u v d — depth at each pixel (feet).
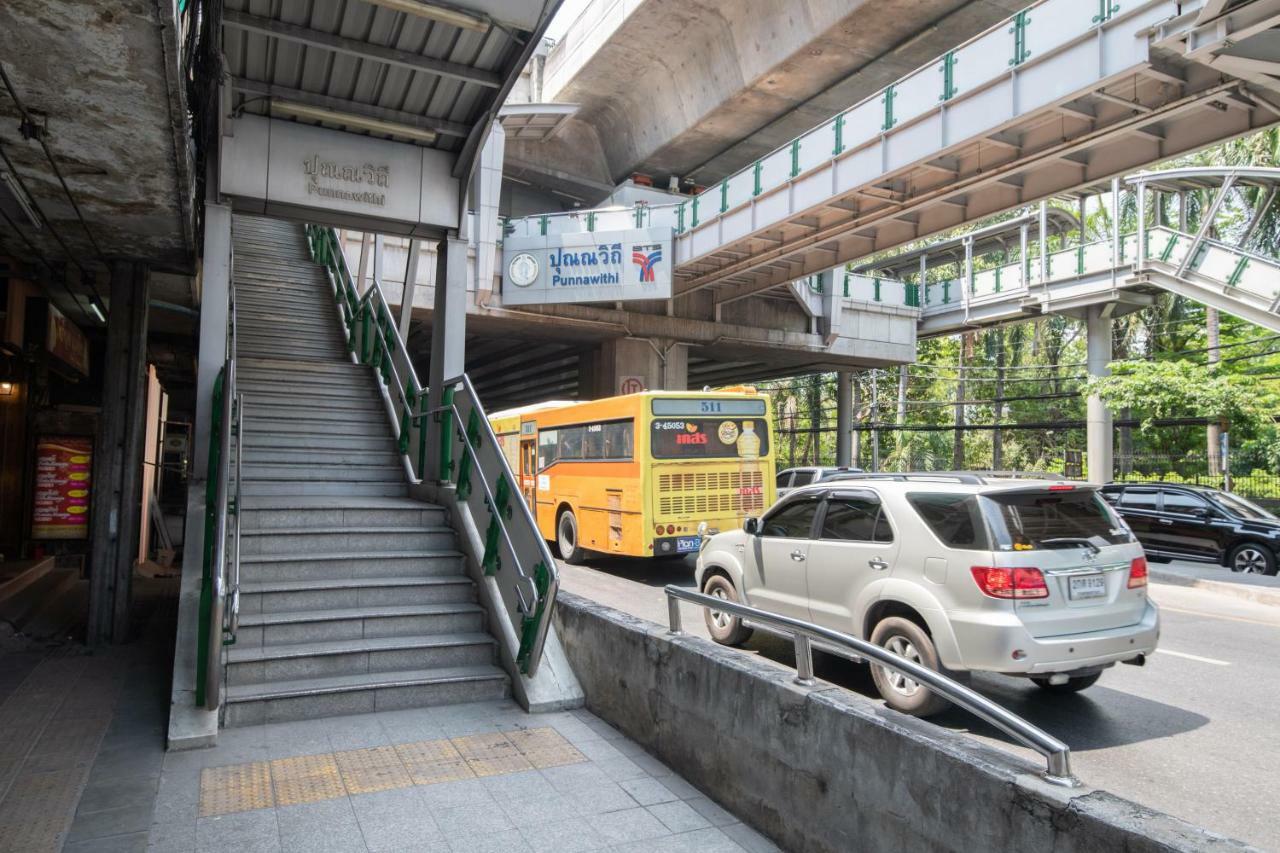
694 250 76.13
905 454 136.46
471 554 23.56
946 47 90.17
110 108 15.87
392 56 22.13
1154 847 7.16
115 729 16.89
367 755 15.67
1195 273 73.41
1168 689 22.95
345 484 29.73
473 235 79.66
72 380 39.37
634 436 42.32
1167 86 42.45
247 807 13.32
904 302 107.96
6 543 34.65
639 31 100.01
